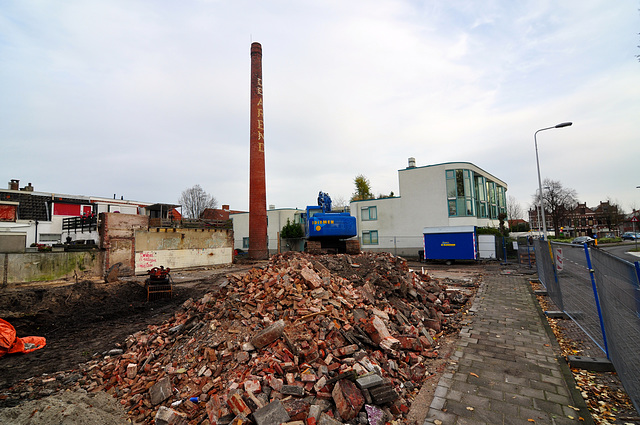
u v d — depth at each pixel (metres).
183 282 19.80
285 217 40.84
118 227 22.72
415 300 9.89
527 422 4.17
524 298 11.27
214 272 25.02
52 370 7.07
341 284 8.41
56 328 10.64
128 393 5.49
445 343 7.27
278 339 5.59
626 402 4.57
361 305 7.44
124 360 6.68
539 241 14.24
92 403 5.16
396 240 33.00
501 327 8.11
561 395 4.80
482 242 25.98
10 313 10.70
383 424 4.04
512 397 4.80
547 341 7.05
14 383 6.42
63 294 13.24
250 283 7.92
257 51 30.20
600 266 5.73
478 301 10.98
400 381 5.29
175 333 7.38
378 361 5.58
